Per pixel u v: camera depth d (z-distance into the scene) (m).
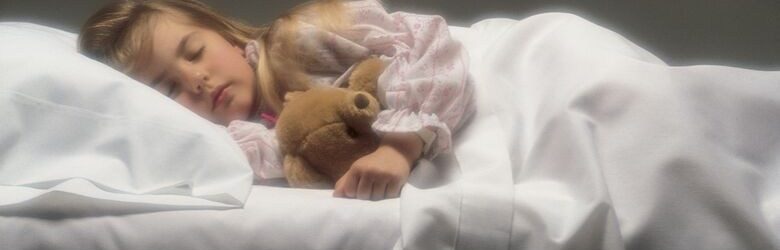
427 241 0.71
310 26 1.00
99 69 0.88
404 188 0.77
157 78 1.06
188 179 0.81
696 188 0.74
